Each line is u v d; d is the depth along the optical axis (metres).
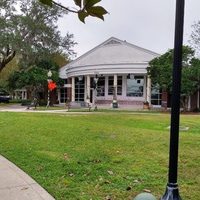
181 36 2.53
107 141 6.70
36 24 28.12
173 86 2.60
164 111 21.70
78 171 4.55
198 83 21.88
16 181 4.16
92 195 3.62
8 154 5.71
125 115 15.99
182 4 2.50
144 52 28.30
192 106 24.70
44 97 34.75
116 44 29.55
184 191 3.70
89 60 30.61
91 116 14.53
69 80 32.59
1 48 27.50
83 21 1.36
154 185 3.92
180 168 4.65
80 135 7.44
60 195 3.63
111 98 29.48
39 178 4.28
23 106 29.34
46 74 29.47
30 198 3.55
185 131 9.88
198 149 5.95
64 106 29.84
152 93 27.72
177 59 2.56
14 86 31.23
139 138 7.07
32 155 5.54
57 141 6.76
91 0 1.24
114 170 4.57
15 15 27.34
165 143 6.46
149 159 5.19
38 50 29.23
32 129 8.48
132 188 3.83
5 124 9.63
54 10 27.61
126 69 25.84
